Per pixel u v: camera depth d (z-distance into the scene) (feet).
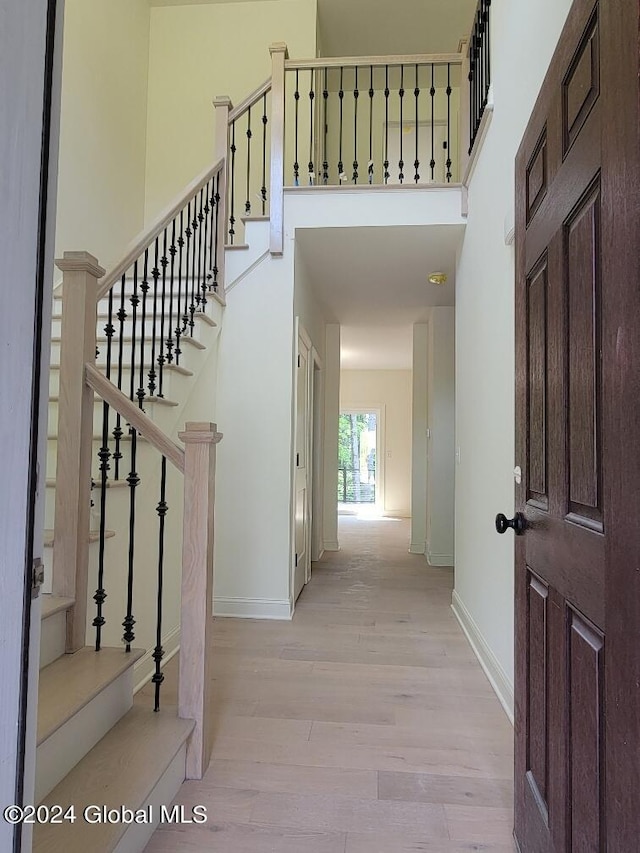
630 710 2.48
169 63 16.03
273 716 7.06
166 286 11.31
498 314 8.04
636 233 2.48
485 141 9.04
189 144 15.80
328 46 17.56
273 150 11.43
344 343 24.22
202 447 5.79
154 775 4.78
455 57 11.05
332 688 7.92
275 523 11.36
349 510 34.27
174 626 9.28
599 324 2.99
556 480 3.79
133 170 15.12
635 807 2.41
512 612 7.15
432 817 5.14
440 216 11.05
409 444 33.76
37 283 2.21
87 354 6.30
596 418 3.04
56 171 2.37
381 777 5.76
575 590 3.34
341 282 14.82
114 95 13.96
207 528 5.77
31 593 2.19
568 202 3.54
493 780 5.74
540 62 6.02
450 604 12.51
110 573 7.07
